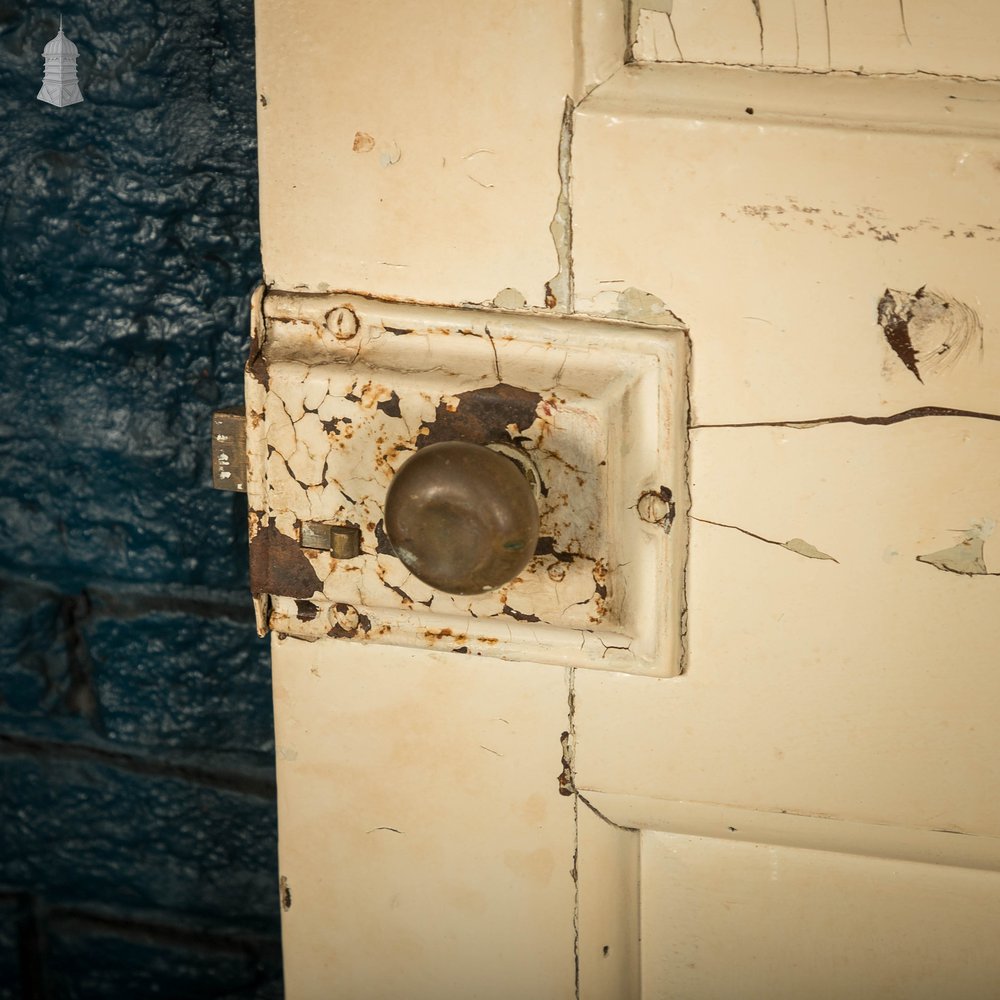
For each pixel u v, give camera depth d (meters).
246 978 1.34
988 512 0.84
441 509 0.81
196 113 1.10
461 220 0.86
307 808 1.03
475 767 0.98
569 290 0.86
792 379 0.84
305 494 0.93
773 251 0.82
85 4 1.09
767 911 0.98
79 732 1.30
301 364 0.90
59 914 1.37
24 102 1.13
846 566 0.87
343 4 0.84
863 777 0.92
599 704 0.94
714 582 0.90
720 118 0.81
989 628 0.86
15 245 1.16
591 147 0.83
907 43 0.78
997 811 0.90
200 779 1.29
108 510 1.22
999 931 0.94
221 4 1.07
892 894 0.95
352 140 0.87
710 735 0.93
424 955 1.05
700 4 0.80
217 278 1.13
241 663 1.24
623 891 1.00
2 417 1.21
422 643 0.95
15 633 1.27
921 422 0.84
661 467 0.87
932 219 0.80
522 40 0.82
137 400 1.18
